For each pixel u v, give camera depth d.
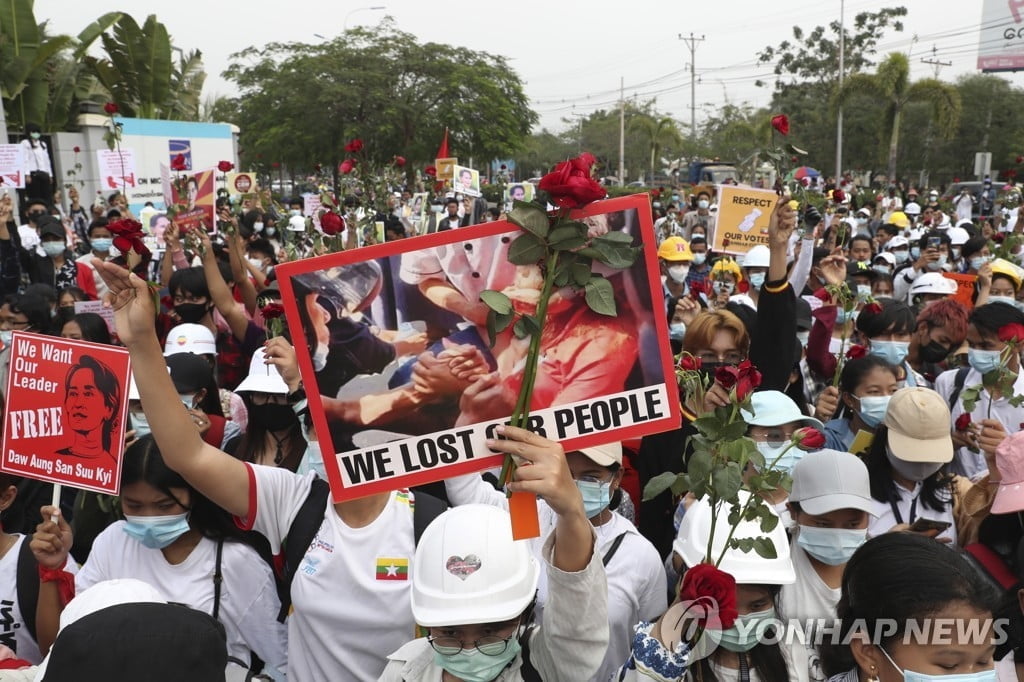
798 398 5.52
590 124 68.44
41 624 3.01
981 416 4.94
